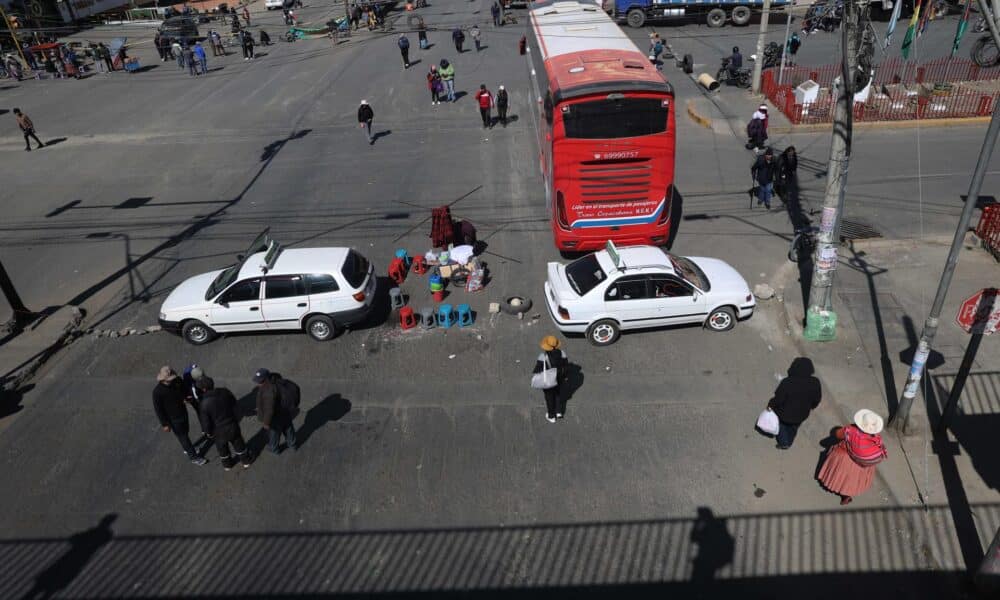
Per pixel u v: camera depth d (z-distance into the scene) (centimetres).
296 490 856
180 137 2334
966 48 2697
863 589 696
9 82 3322
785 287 1248
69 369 1126
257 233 1595
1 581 751
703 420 941
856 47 862
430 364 1094
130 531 807
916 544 739
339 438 941
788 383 827
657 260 1112
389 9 4769
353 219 1639
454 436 934
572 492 832
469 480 858
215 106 2681
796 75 2406
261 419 851
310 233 1575
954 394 831
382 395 1025
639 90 1141
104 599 725
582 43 1491
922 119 2022
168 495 859
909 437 873
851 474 754
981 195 1559
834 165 951
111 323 1260
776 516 785
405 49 3020
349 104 2597
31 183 1983
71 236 1625
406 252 1440
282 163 2045
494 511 810
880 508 785
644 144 1195
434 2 5072
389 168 1958
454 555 756
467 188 1786
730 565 729
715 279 1141
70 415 1015
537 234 1523
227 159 2103
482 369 1076
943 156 1802
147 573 752
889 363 1021
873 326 1110
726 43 3109
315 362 1111
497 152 2030
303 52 3597
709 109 2258
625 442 908
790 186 1678
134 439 962
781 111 2178
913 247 1351
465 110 2438
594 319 1093
